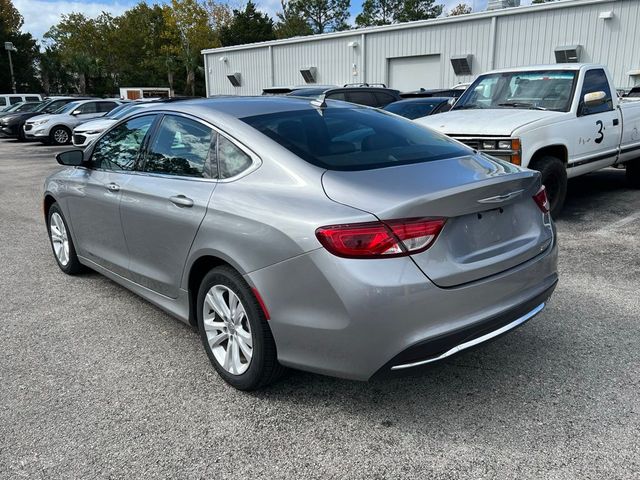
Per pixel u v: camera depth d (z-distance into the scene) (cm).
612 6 1748
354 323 247
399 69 2339
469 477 239
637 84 1744
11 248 633
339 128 334
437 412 289
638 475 237
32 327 407
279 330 275
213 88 3170
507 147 596
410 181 271
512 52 1992
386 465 249
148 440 271
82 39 7194
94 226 441
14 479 243
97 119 1648
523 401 296
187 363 350
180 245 331
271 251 270
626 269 499
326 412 292
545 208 321
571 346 355
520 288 286
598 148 708
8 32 6350
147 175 373
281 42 2719
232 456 258
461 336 257
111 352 366
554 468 243
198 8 5669
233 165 312
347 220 248
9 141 2427
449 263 255
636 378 315
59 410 297
